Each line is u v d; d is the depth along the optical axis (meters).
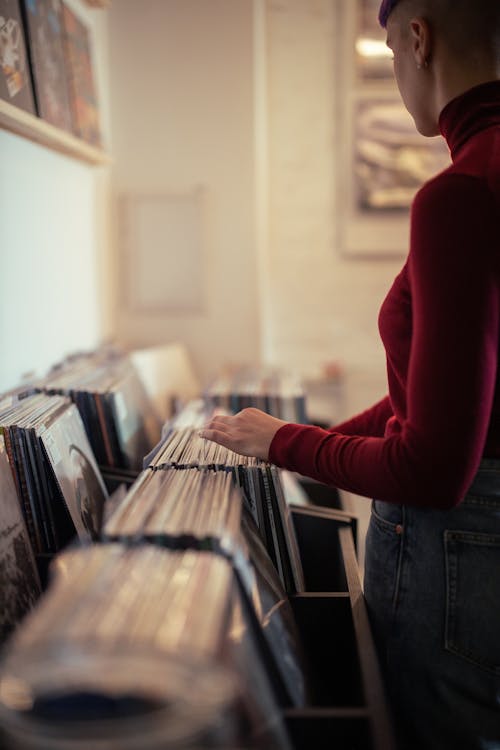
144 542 0.76
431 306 0.74
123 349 2.18
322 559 1.39
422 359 0.75
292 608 1.03
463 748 0.90
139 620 0.60
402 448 0.77
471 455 0.75
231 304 2.67
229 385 2.01
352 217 3.06
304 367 3.21
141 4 2.53
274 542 1.06
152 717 0.58
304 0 2.90
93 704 0.59
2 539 0.96
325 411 3.15
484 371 0.73
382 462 0.80
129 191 2.62
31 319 1.78
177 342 2.69
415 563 0.92
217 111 2.58
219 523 0.79
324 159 3.02
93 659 0.56
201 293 2.66
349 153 3.00
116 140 2.60
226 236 2.63
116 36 2.55
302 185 3.04
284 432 0.95
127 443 1.50
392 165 3.00
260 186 2.99
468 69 0.83
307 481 1.85
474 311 0.73
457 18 0.82
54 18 1.71
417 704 0.93
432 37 0.85
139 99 2.58
